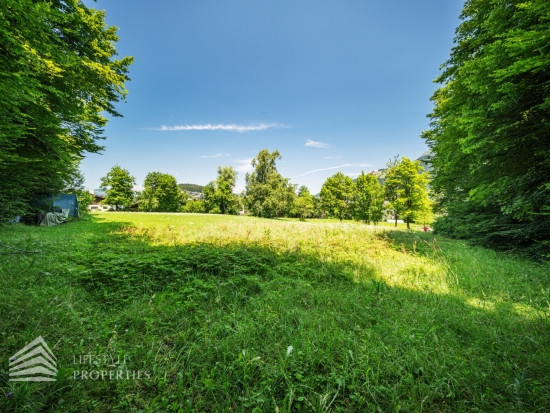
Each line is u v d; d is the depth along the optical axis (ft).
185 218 81.76
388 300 12.12
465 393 6.13
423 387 6.12
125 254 18.65
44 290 10.62
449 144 26.11
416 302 11.91
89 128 38.24
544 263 18.58
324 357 7.11
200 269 15.70
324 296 12.36
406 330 8.80
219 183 184.34
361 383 6.31
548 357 7.22
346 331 8.95
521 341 8.17
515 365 6.88
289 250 22.99
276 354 7.30
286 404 5.64
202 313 9.87
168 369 6.66
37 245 18.72
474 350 7.73
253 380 6.36
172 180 188.34
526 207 15.74
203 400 5.67
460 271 17.33
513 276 15.79
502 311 10.62
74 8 18.62
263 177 155.84
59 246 20.21
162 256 16.94
